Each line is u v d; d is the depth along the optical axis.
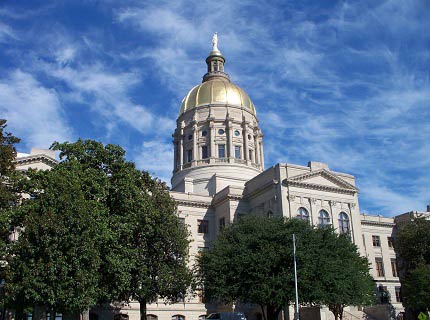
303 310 60.19
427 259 70.06
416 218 74.69
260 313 64.00
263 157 95.69
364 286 52.16
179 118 97.88
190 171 89.00
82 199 39.88
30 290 35.91
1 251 38.06
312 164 70.62
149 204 48.31
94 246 40.03
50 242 37.59
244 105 95.88
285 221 54.41
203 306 68.44
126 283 43.09
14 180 41.50
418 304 62.41
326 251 50.00
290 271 47.31
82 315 44.59
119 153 48.34
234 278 48.72
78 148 47.06
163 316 65.62
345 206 70.44
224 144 90.44
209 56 106.94
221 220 74.69
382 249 83.94
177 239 50.47
